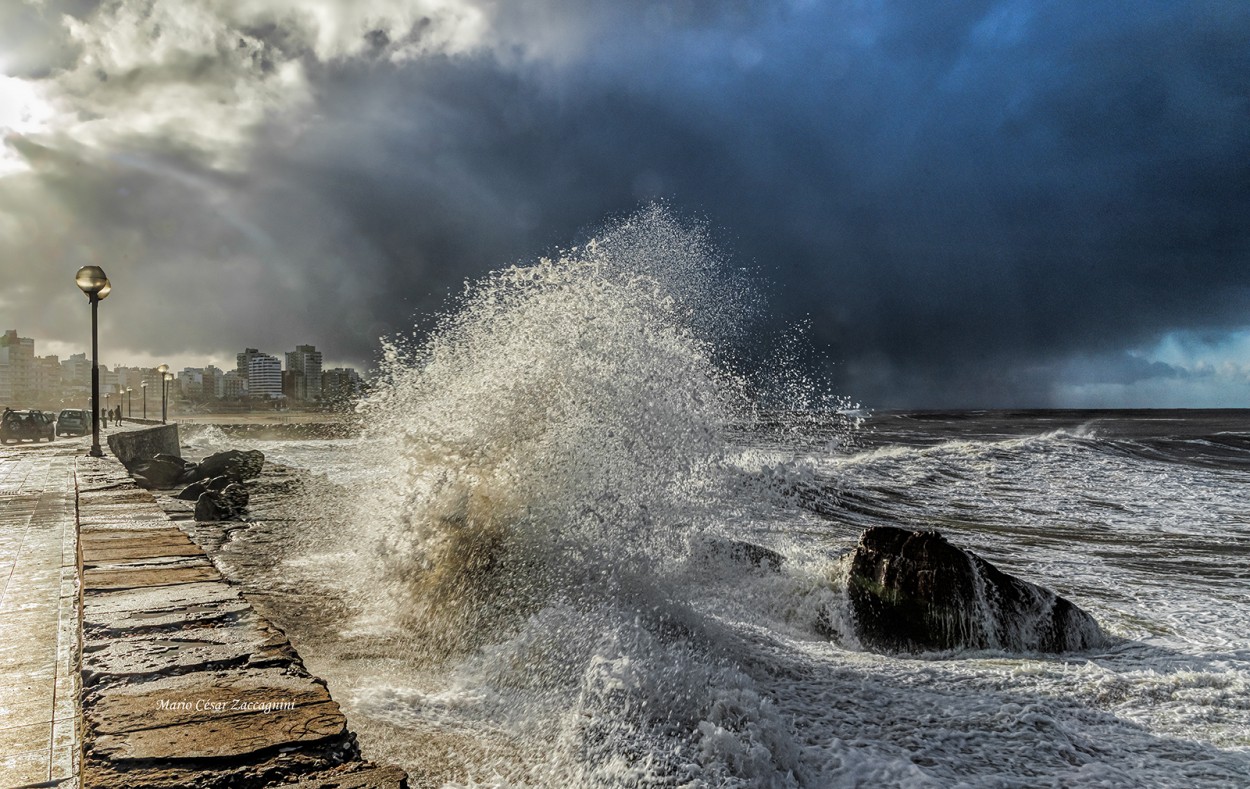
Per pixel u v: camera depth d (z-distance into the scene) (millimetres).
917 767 2822
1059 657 4871
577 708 2859
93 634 2793
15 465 14344
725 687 3180
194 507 11047
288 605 4973
